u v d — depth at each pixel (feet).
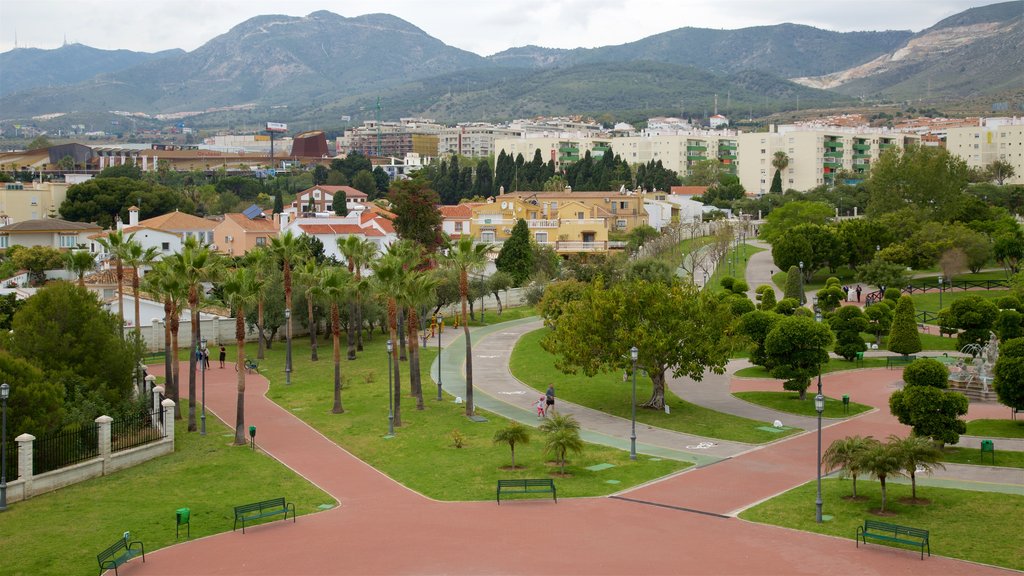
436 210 451.12
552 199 589.73
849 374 254.47
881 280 364.58
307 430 202.80
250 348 313.53
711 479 160.97
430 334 325.42
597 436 193.88
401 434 196.34
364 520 139.54
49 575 116.47
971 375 225.15
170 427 184.34
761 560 120.37
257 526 136.56
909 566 117.39
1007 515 135.44
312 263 300.81
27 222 494.59
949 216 467.93
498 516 140.77
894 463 137.90
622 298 214.69
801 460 173.68
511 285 383.24
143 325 322.75
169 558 122.31
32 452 152.76
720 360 211.61
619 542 127.95
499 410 217.77
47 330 188.96
